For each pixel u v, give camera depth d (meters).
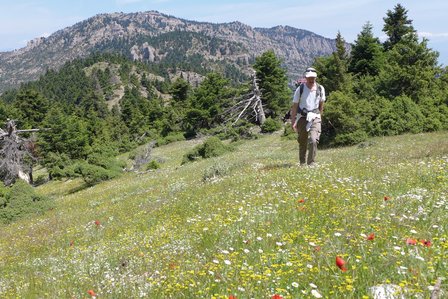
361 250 4.78
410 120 30.55
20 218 22.75
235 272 4.75
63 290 5.88
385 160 13.74
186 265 5.62
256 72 65.62
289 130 42.81
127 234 9.88
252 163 18.95
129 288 5.11
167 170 34.06
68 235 12.84
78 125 61.56
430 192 7.73
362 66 45.12
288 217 7.11
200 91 74.38
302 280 4.22
